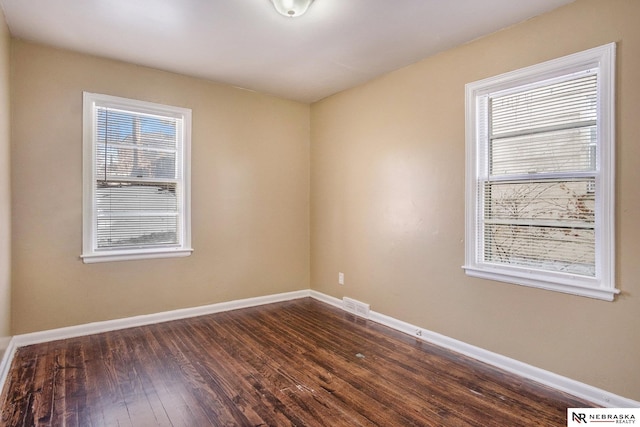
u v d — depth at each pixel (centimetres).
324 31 270
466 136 284
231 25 262
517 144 261
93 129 321
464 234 287
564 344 230
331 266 429
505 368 259
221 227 395
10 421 193
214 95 386
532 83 250
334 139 423
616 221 209
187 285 373
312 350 292
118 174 337
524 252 257
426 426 193
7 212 267
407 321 333
